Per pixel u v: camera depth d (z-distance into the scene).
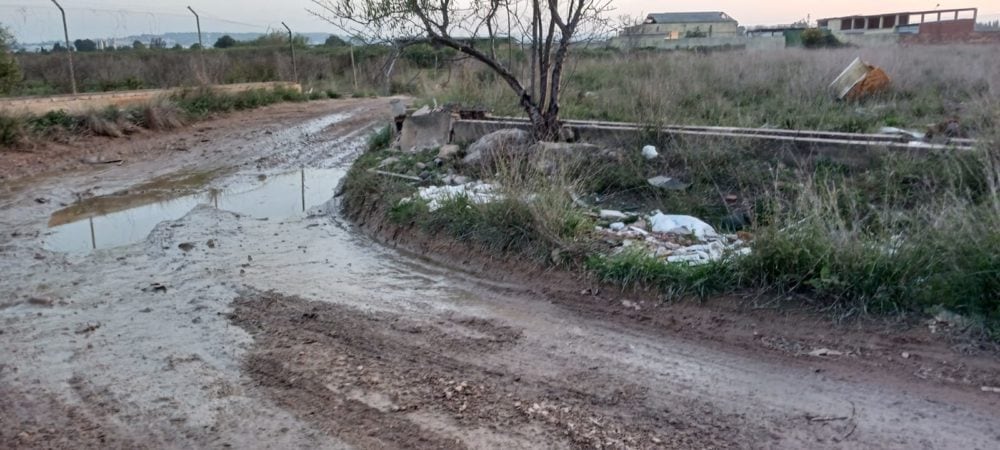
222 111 18.66
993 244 4.77
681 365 4.53
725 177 8.19
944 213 5.40
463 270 6.54
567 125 10.13
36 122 12.94
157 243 7.39
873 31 51.66
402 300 5.77
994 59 18.28
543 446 3.60
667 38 43.66
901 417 3.84
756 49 28.69
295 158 12.64
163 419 3.91
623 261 5.80
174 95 17.98
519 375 4.40
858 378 4.28
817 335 4.82
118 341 4.95
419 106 13.88
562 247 6.20
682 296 5.42
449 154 10.16
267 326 5.21
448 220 7.18
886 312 4.89
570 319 5.32
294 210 8.99
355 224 8.27
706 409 3.96
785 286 5.22
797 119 11.21
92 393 4.22
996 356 4.37
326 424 3.83
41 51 24.16
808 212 5.71
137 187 10.24
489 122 10.98
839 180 7.56
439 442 3.64
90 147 12.91
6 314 5.47
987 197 5.86
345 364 4.57
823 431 3.72
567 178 7.77
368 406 4.02
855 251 5.12
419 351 4.77
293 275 6.41
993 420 3.78
